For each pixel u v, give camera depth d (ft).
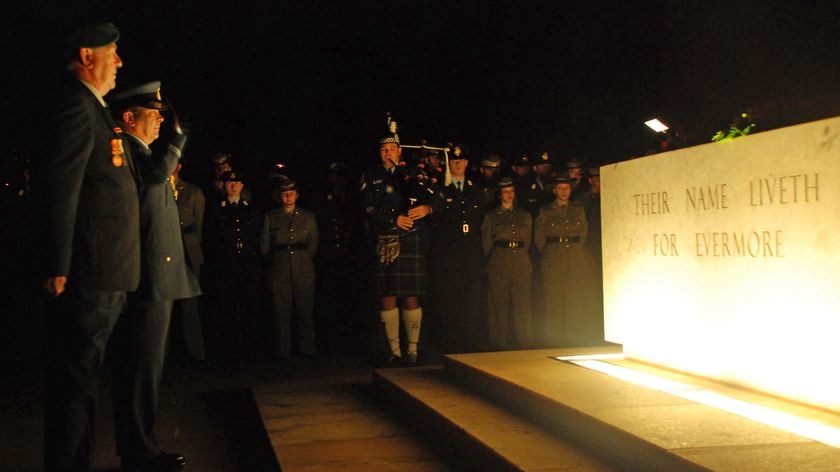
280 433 20.20
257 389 26.48
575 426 15.89
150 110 17.85
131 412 17.46
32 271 15.62
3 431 22.39
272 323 33.91
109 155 16.22
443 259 34.06
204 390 27.48
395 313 30.78
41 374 31.17
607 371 20.30
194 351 32.76
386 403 23.65
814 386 15.70
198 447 20.65
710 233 18.37
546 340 33.50
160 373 17.74
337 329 39.19
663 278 20.15
